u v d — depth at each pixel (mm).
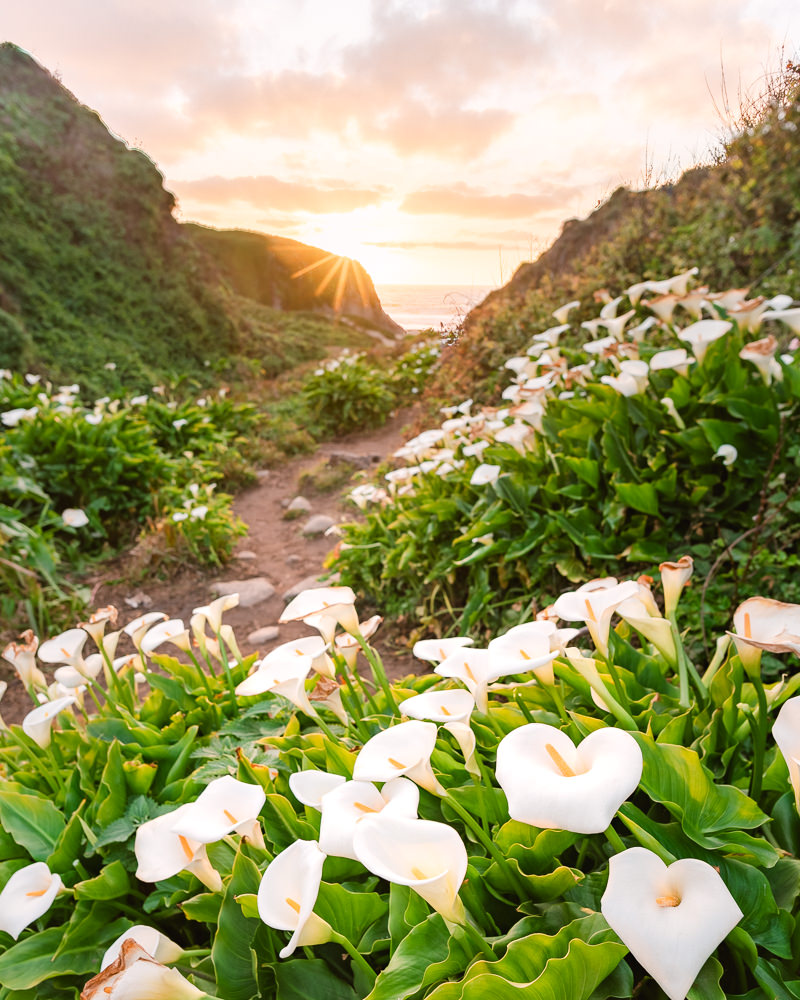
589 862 1483
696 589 3402
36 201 19172
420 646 1665
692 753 1301
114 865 1735
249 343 22922
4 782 2102
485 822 1428
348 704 2033
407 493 5539
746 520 3574
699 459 3695
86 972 1628
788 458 3549
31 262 17828
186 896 1688
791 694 1621
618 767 980
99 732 2279
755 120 6598
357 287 51250
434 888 1011
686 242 7926
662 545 3650
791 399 3600
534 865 1365
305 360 24531
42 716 1948
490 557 4395
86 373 15789
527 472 4328
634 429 3990
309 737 1951
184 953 1416
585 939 1121
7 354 13984
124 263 20188
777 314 3449
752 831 1440
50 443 8016
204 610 2451
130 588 6797
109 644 2395
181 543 7141
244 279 49469
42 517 6953
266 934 1384
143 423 8984
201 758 2133
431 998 1091
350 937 1411
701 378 3879
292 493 9961
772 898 1213
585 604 1541
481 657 1449
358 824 1093
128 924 1710
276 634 5719
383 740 1301
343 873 1541
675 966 830
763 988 1125
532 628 1484
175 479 8859
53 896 1522
